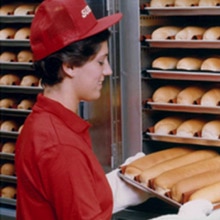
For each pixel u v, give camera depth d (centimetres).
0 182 383
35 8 357
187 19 321
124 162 309
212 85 311
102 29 174
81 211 166
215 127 291
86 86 175
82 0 176
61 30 171
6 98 372
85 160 172
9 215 362
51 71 174
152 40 295
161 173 270
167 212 309
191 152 301
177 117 312
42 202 174
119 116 310
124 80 305
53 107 175
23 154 174
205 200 226
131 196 267
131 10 296
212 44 285
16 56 366
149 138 308
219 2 285
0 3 373
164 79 319
